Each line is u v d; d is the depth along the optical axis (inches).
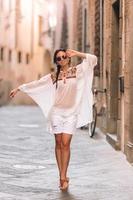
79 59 1004.6
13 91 361.7
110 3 614.5
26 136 691.4
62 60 358.0
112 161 466.0
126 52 478.0
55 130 360.2
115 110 608.7
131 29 456.1
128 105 464.4
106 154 508.1
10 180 381.7
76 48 1095.6
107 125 609.3
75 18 1136.8
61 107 361.1
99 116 696.4
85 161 472.1
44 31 1953.7
